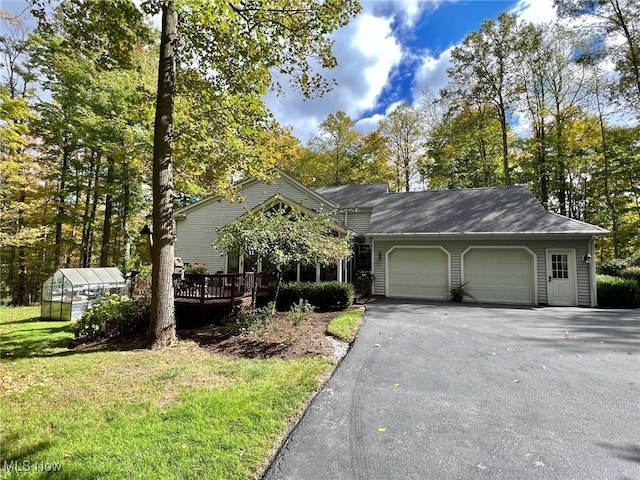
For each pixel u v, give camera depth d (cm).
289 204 1207
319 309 977
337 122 2603
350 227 1597
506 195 1425
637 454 278
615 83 1581
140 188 1800
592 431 314
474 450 286
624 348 576
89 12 639
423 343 619
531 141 1981
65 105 1366
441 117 2434
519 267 1176
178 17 692
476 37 1909
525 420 336
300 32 664
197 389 411
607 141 1762
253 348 605
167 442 291
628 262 1534
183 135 743
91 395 400
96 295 1158
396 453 282
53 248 1733
